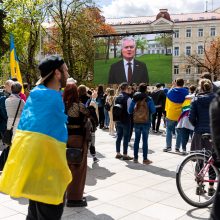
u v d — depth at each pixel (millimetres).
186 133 9352
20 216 4875
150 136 13188
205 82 5949
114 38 32250
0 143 10727
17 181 3016
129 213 5020
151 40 31406
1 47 29500
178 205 5363
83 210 5109
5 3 33438
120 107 8477
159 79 31344
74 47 37406
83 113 5180
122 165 8102
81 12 35844
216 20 78000
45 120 3104
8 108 6688
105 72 32875
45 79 3342
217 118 2441
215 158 4898
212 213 2561
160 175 7180
